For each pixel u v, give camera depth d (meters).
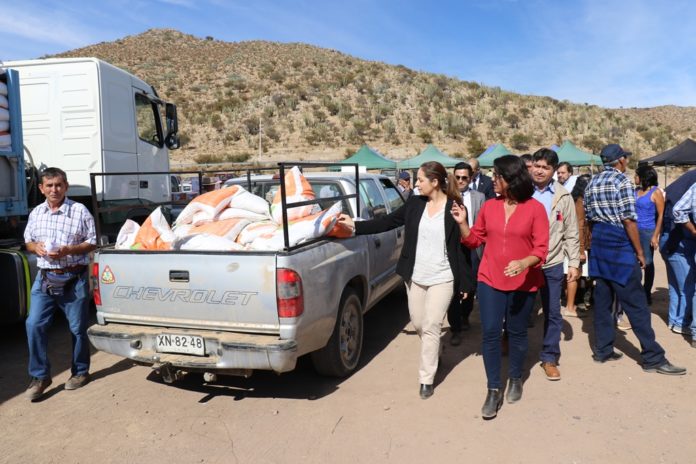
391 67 61.75
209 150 36.19
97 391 4.58
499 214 3.94
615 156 4.66
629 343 5.49
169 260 4.09
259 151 34.47
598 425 3.74
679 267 5.66
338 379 4.70
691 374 4.59
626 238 4.58
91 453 3.56
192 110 44.75
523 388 4.41
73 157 7.39
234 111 43.44
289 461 3.40
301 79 55.44
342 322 4.64
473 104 48.28
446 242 4.20
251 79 56.19
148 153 8.53
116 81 7.72
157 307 4.16
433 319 4.21
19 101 5.89
